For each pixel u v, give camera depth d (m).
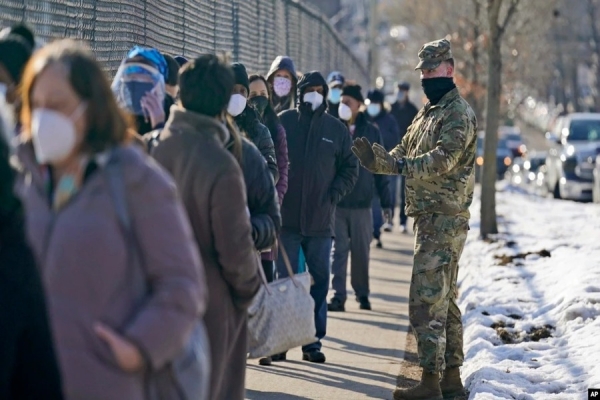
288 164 12.13
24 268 4.88
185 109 6.91
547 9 48.16
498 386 10.05
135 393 5.04
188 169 6.73
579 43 87.94
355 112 16.17
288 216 12.65
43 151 4.94
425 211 10.27
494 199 22.36
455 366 10.83
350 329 14.89
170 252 5.05
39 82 4.98
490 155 22.19
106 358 5.00
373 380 11.76
